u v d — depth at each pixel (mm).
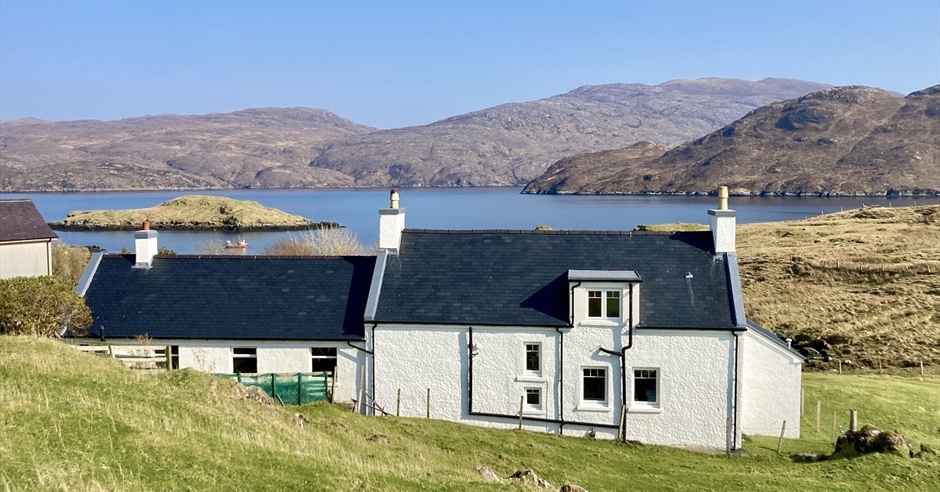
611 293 29141
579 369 29156
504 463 23219
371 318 29906
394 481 17625
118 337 30484
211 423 19531
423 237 33500
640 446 27719
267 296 32250
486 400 29672
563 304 29875
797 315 60344
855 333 55062
